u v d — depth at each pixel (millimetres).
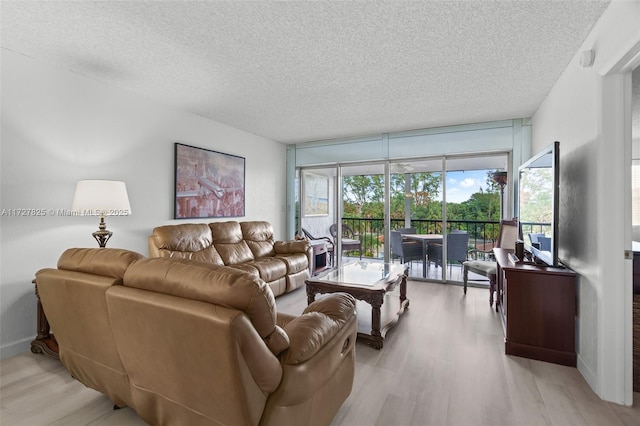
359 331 2602
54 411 1688
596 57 1945
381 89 3129
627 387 1740
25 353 2404
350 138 5191
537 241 2727
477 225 4441
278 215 5617
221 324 991
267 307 1117
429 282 4625
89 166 2875
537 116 3686
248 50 2367
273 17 1951
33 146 2506
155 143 3482
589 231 1994
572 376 2021
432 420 1593
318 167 5586
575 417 1624
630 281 1771
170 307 1101
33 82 2500
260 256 4246
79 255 1637
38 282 1669
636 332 1846
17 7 1851
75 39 2225
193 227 3572
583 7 1828
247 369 1063
